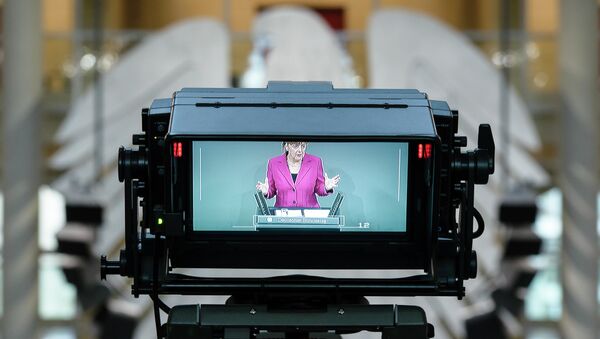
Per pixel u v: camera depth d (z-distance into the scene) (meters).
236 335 5.11
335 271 10.63
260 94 5.12
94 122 12.32
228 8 12.52
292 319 5.14
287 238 5.20
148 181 5.16
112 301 11.81
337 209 5.20
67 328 12.17
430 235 5.12
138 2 12.45
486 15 12.45
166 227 5.01
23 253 11.98
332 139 4.95
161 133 5.13
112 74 12.38
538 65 12.41
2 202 12.30
